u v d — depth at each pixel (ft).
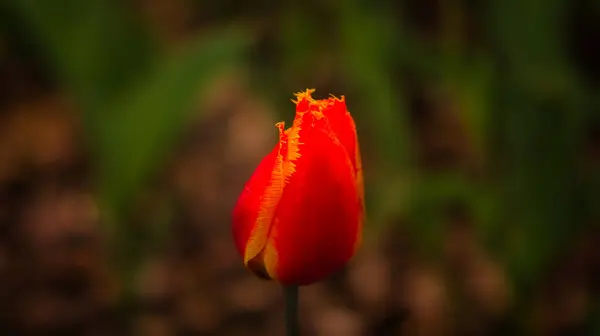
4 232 2.87
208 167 3.17
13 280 2.67
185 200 2.97
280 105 2.59
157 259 2.75
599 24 2.69
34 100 3.55
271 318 2.59
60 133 3.34
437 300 2.50
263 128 3.37
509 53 1.94
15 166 3.17
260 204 1.41
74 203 3.01
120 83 2.05
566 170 1.94
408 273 2.61
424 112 3.01
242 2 2.95
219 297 2.66
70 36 2.00
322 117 1.38
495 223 2.06
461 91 2.07
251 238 1.43
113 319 2.52
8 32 2.17
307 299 2.63
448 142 2.92
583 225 2.12
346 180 1.40
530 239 2.00
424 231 2.14
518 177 1.97
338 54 2.93
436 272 2.34
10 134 3.33
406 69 2.83
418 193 2.06
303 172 1.39
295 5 2.54
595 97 1.94
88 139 2.07
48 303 2.59
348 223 1.43
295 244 1.42
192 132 3.35
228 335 2.52
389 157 2.08
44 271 2.71
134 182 2.06
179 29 3.49
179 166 3.15
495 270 2.49
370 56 2.04
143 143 2.01
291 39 2.53
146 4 3.50
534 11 1.91
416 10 2.95
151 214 2.50
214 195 3.04
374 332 2.50
